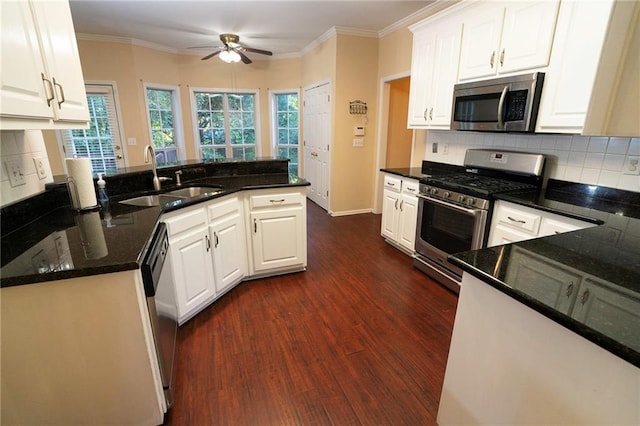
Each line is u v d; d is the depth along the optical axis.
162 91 5.27
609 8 1.61
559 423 0.83
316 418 1.45
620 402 0.69
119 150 4.75
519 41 2.10
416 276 2.82
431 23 2.81
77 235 1.37
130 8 3.41
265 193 2.53
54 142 4.44
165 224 1.77
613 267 1.03
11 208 1.40
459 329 1.12
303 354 1.85
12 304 1.04
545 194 2.18
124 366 1.22
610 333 0.68
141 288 1.20
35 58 1.13
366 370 1.73
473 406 1.10
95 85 4.46
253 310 2.29
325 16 3.66
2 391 1.10
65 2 1.38
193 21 3.83
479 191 2.24
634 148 1.87
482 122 2.40
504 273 0.97
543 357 0.85
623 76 1.71
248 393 1.58
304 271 2.91
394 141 4.67
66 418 1.21
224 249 2.36
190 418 1.44
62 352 1.14
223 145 6.07
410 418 1.45
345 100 4.35
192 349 1.88
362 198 4.85
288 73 5.70
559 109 1.92
